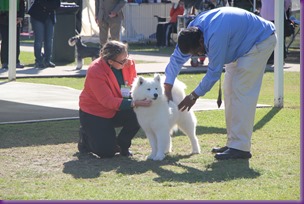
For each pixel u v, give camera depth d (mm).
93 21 26797
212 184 6801
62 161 7895
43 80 15391
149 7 26891
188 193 6422
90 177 7125
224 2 19234
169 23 25188
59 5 17500
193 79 15836
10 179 7031
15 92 13297
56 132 9523
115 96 8094
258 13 20328
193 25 7820
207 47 7570
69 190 6551
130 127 8148
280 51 11828
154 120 7824
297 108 11797
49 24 17562
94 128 8000
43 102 12117
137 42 26750
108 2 17047
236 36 7625
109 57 7945
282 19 11797
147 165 7680
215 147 8602
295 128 9906
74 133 9477
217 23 7531
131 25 26656
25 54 21375
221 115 10969
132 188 6641
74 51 19453
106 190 6547
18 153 8250
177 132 9531
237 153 7910
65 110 11281
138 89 7754
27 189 6609
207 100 12641
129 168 7535
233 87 7863
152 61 19516
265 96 13438
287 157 8023
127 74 8234
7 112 11039
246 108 7840
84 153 8320
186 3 20219
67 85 14672
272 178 7047
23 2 17094
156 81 7742
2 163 7738
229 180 6965
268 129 9836
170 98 7977
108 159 8031
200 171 7367
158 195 6324
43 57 17859
